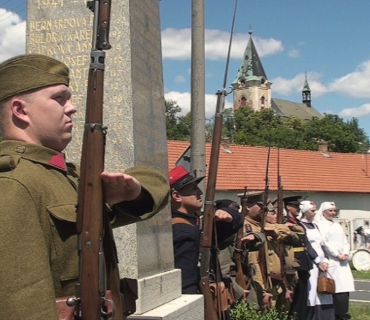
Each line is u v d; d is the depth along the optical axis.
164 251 4.16
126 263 3.71
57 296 1.84
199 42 7.63
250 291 6.31
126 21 4.02
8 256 1.64
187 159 7.90
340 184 29.06
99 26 1.95
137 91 4.07
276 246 7.35
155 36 4.57
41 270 1.67
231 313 6.02
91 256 1.83
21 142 1.96
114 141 3.94
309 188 27.83
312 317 8.35
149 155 4.20
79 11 4.16
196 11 7.64
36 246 1.70
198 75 7.62
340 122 65.94
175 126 54.59
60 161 2.00
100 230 1.85
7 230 1.66
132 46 4.04
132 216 2.17
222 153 26.62
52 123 2.01
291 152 29.73
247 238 6.07
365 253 20.64
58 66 2.07
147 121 4.22
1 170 1.85
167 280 4.02
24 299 1.62
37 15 4.24
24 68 1.99
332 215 8.99
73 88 4.09
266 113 71.56
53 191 1.87
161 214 4.18
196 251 4.47
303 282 8.23
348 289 8.84
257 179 26.14
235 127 70.56
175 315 3.69
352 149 63.59
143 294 3.61
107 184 1.89
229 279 5.33
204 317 4.42
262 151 28.03
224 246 5.03
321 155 30.47
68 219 1.84
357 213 29.19
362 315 10.34
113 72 4.00
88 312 1.81
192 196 4.57
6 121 2.01
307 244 8.36
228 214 4.86
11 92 1.99
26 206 1.74
